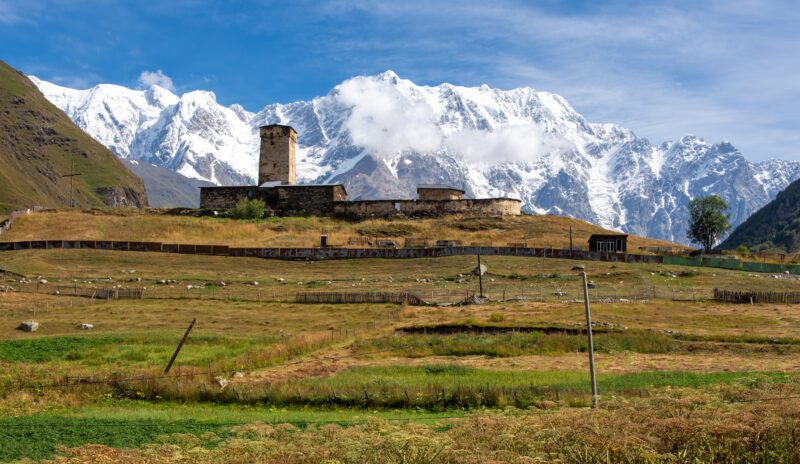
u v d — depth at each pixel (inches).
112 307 2650.1
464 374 1716.3
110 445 1103.0
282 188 5191.9
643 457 859.4
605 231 4926.2
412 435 893.2
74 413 1369.3
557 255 3836.1
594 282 3211.1
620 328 2193.7
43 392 1547.7
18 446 1099.3
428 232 4596.5
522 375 1686.8
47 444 1114.1
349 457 871.7
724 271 3508.9
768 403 1002.1
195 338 2116.1
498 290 3034.0
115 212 5088.6
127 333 2167.8
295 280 3346.5
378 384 1579.7
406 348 2041.1
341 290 3075.8
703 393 1153.4
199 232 4441.4
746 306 2635.3
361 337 2181.3
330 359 1924.2
